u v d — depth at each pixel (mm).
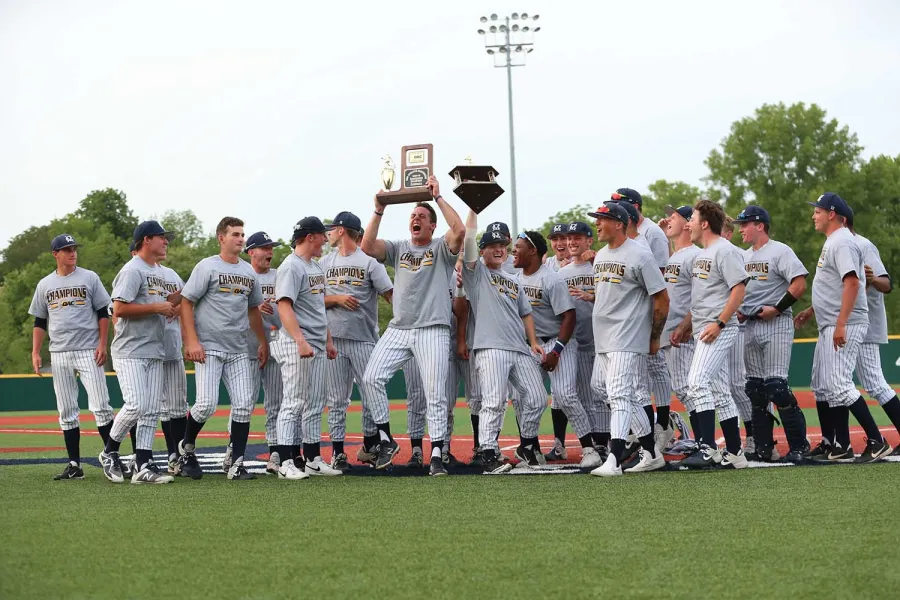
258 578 4492
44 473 9867
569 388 9695
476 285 9266
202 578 4508
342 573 4566
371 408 9516
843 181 48938
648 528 5547
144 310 8789
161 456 12156
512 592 4164
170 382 9797
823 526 5465
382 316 48000
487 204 9039
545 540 5262
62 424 9422
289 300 8992
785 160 50406
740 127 51406
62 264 9727
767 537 5195
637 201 10602
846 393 9086
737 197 50812
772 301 9719
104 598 4176
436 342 9023
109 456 8953
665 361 10477
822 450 9625
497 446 9227
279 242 10523
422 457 9812
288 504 6859
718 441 12078
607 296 8727
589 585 4258
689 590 4141
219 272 9086
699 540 5164
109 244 63844
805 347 24797
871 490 6855
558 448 10680
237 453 9055
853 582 4203
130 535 5613
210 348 9062
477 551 5004
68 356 9562
